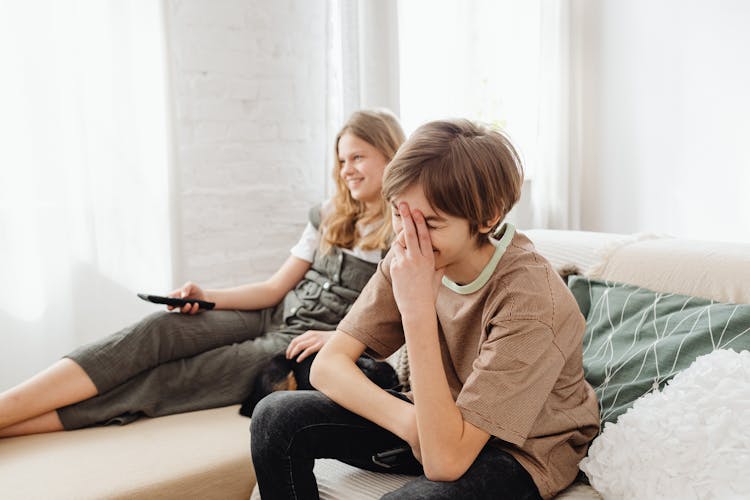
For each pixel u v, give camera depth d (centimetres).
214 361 175
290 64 246
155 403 165
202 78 228
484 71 308
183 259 225
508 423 103
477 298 116
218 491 139
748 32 268
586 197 341
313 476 117
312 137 253
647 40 306
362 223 196
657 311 140
